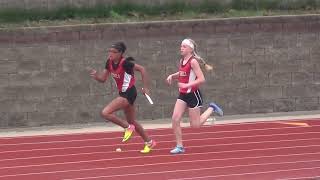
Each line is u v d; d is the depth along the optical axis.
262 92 52.81
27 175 31.14
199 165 32.66
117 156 36.03
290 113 52.75
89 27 49.75
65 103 49.69
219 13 56.97
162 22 50.97
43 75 49.25
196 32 51.59
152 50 50.97
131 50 50.72
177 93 51.41
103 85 50.09
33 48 49.00
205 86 51.91
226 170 31.17
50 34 49.22
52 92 49.44
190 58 33.91
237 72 52.34
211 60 51.94
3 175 31.23
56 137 43.97
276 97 53.03
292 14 57.09
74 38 49.59
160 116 51.25
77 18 54.81
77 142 41.56
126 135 35.34
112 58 34.34
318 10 58.34
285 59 53.00
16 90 48.94
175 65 51.34
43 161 35.06
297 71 53.22
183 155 35.78
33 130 47.84
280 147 37.66
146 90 34.69
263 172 30.42
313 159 33.62
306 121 48.28
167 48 51.19
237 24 52.12
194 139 41.44
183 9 56.81
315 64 53.50
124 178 29.78
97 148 39.00
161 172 31.03
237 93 52.44
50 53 49.28
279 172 30.31
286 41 52.94
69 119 49.81
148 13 56.16
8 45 48.62
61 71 49.50
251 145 38.66
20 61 48.84
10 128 48.91
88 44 49.84
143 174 30.64
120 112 50.06
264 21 52.50
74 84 49.75
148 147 36.78
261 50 52.59
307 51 53.31
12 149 39.47
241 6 57.81
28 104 49.12
